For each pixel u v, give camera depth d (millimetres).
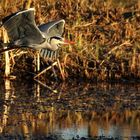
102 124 25188
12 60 34312
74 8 38094
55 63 33750
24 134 23406
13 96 29844
